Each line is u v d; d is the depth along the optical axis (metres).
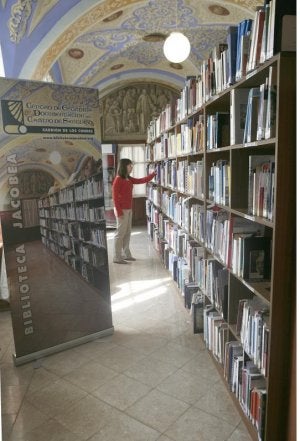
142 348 3.04
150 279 4.88
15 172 2.65
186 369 2.70
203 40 5.93
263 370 1.79
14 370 2.75
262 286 1.93
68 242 2.96
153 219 6.86
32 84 2.63
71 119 2.83
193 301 3.40
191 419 2.15
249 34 1.90
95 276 3.15
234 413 2.20
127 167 5.52
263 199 1.82
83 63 6.16
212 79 2.61
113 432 2.07
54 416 2.22
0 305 3.95
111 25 5.13
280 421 1.74
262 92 1.70
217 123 2.54
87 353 2.98
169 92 8.90
